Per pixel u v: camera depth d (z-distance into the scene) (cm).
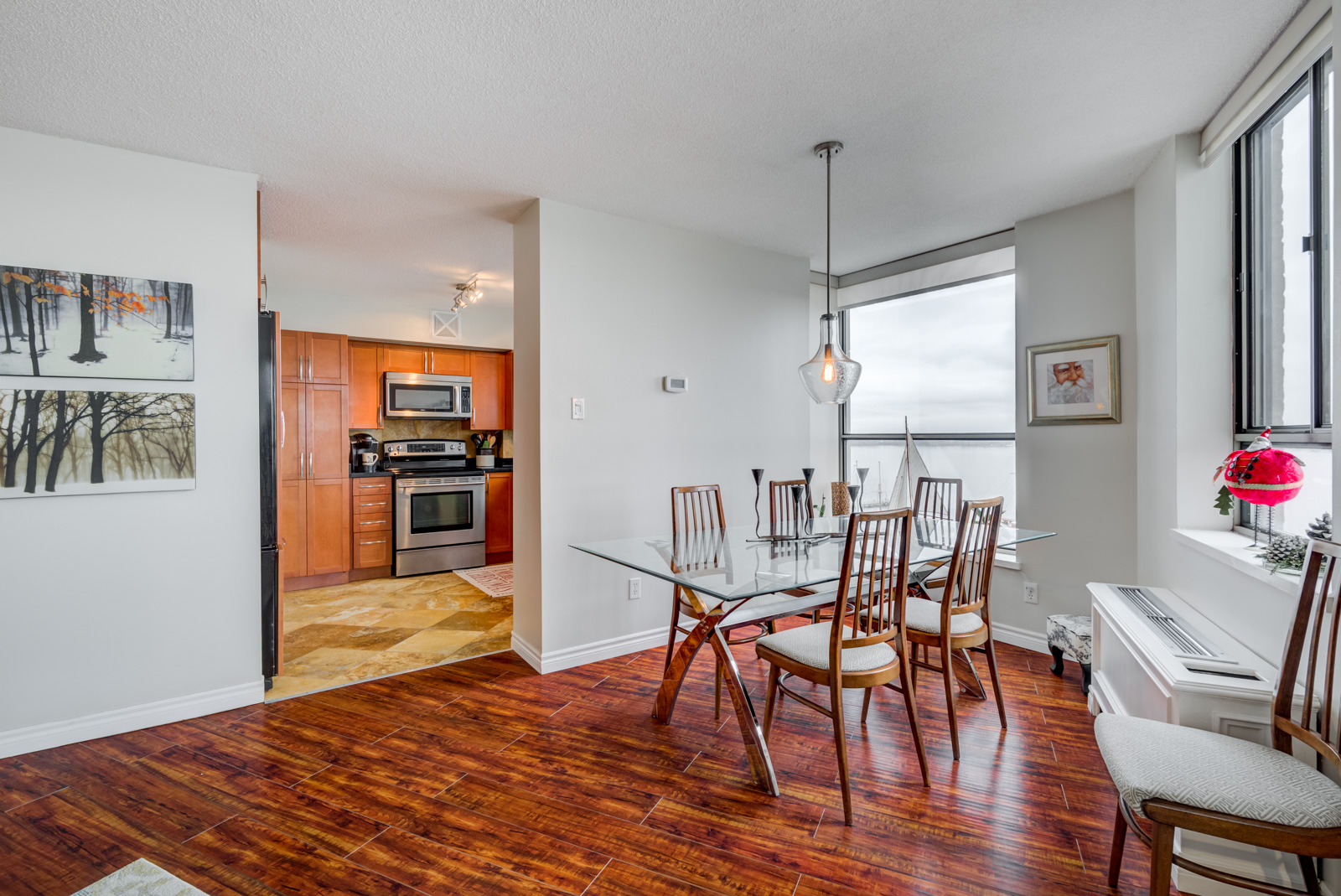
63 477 237
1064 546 328
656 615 358
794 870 167
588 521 329
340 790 207
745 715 213
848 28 182
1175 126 244
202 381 265
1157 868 132
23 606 231
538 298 313
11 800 201
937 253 406
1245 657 184
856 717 262
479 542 575
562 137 248
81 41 182
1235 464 199
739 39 187
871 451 463
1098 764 220
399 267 436
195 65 195
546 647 315
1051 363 331
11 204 230
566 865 170
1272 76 193
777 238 383
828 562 234
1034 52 195
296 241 379
